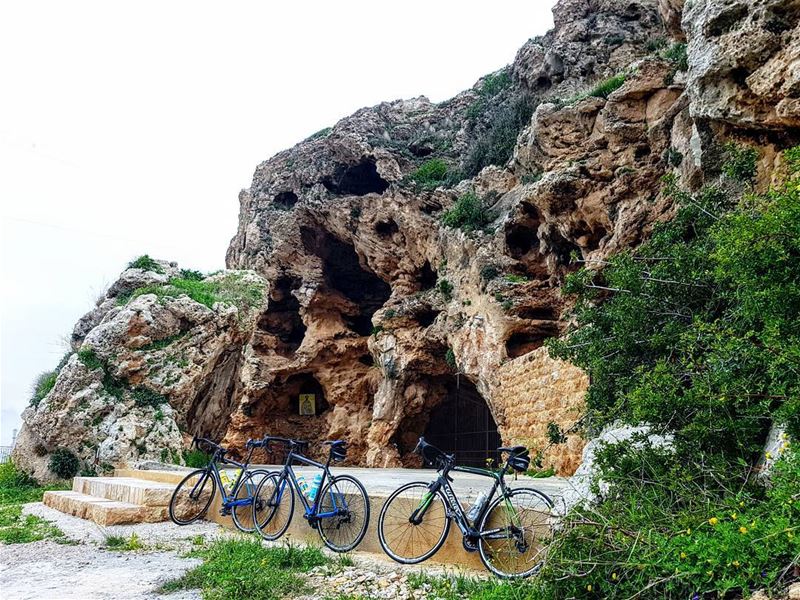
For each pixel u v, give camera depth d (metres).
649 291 7.67
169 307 16.72
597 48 21.22
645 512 4.14
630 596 3.50
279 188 33.19
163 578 5.59
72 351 19.92
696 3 8.65
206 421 19.09
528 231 20.64
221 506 9.11
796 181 4.93
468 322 21.16
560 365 14.52
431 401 26.73
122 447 14.95
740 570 3.18
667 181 8.85
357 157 29.53
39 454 16.39
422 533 5.99
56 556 6.86
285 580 5.20
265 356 32.09
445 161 28.70
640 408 5.27
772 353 4.59
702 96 8.40
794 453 3.80
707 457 4.68
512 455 5.48
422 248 26.39
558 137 17.84
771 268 4.80
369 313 33.75
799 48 7.14
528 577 4.64
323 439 31.48
